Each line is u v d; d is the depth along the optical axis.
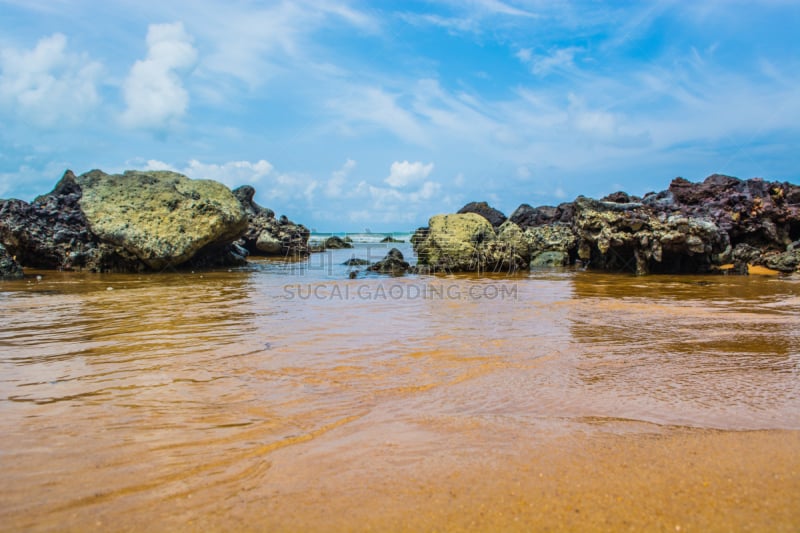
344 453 3.18
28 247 17.47
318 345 6.19
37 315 8.39
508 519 2.43
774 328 7.21
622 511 2.49
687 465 2.96
